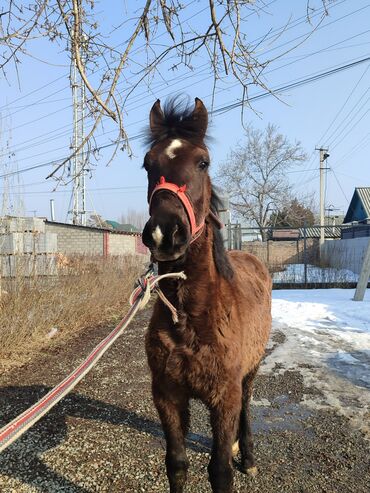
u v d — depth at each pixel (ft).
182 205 7.32
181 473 8.04
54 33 10.22
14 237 26.30
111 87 10.23
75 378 5.83
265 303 11.46
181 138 8.27
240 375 8.19
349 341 23.20
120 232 82.02
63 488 10.09
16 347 21.39
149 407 14.76
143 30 10.78
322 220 95.40
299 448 11.87
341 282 47.78
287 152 130.93
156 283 7.84
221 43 10.64
